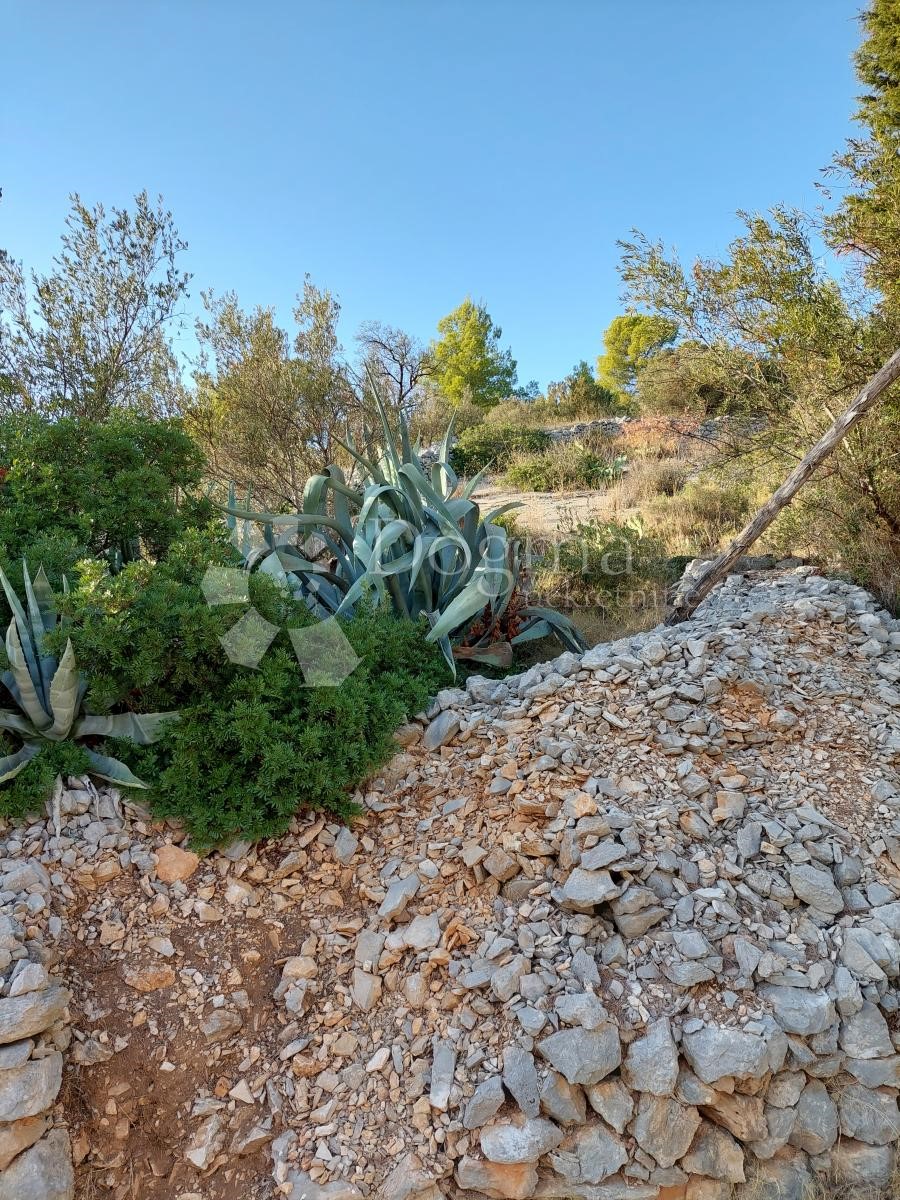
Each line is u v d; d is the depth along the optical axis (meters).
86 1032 2.21
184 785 2.68
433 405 17.59
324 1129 2.12
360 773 2.95
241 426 8.77
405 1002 2.35
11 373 7.22
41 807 2.67
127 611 2.67
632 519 7.76
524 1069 2.08
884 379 4.09
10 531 3.49
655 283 5.65
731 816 2.76
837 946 2.37
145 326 7.95
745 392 5.81
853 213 4.88
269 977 2.47
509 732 3.16
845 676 3.56
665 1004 2.21
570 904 2.43
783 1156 2.13
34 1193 1.87
